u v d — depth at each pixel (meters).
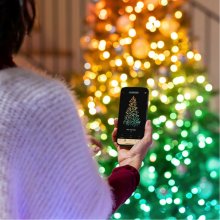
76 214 2.12
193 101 6.54
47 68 8.19
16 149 2.08
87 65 6.78
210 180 6.55
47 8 8.66
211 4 7.95
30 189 2.09
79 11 8.52
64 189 2.11
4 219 2.05
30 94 2.10
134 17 6.66
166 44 6.54
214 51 7.91
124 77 6.34
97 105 6.38
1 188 2.05
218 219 6.43
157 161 6.32
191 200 6.39
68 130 2.12
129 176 2.53
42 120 2.09
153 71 6.50
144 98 2.78
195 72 6.61
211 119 6.74
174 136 6.38
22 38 2.20
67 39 8.49
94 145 2.71
